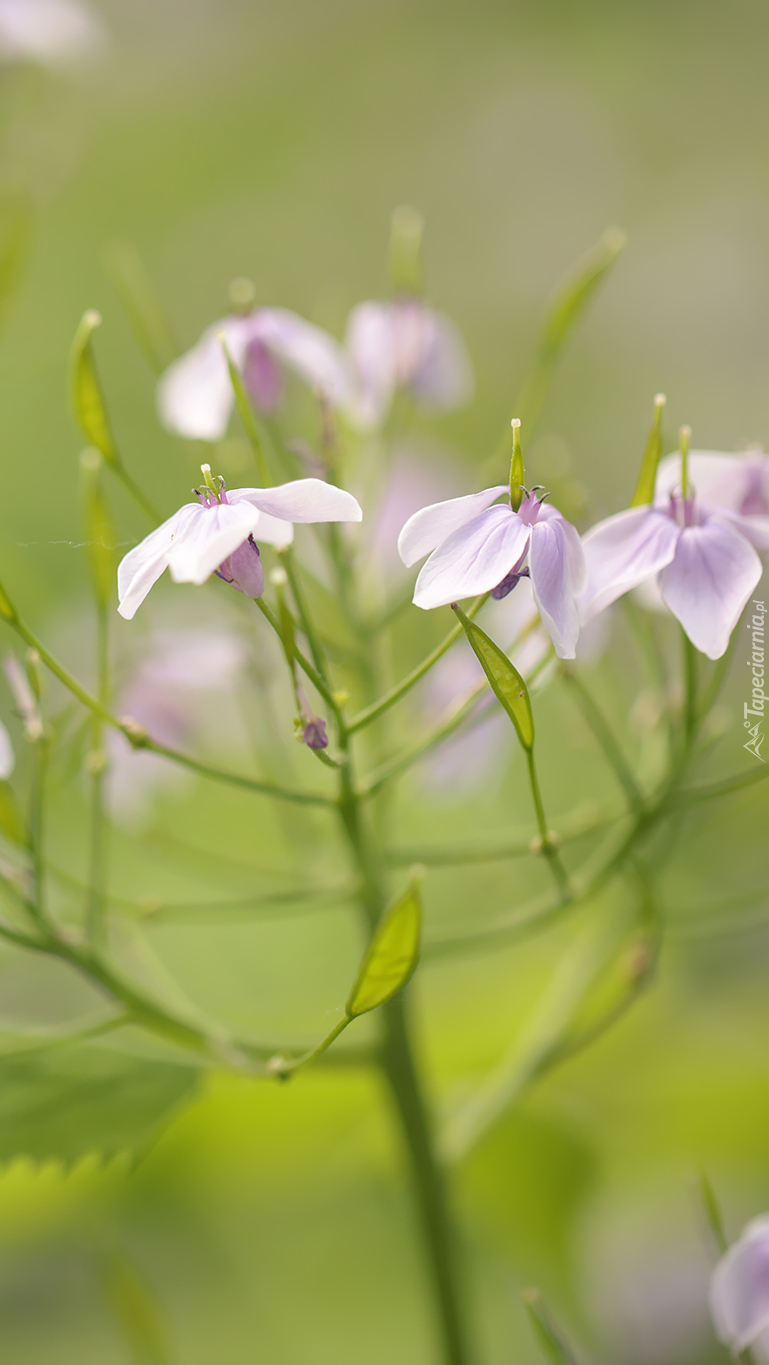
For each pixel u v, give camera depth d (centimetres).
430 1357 52
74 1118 41
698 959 53
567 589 38
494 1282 51
